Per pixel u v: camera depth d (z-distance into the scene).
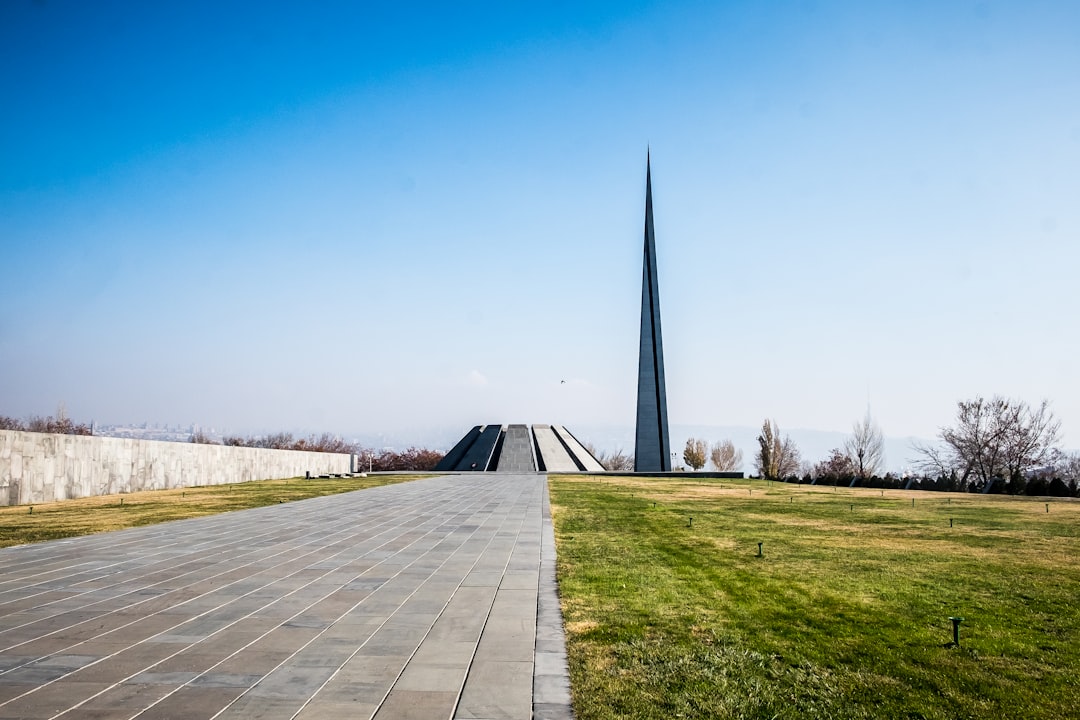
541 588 9.02
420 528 15.48
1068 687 5.44
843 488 34.31
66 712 4.85
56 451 22.81
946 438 47.56
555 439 56.97
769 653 6.23
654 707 4.99
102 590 8.87
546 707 4.98
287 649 6.36
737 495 26.48
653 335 53.62
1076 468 49.88
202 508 20.34
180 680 5.52
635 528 15.43
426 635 6.83
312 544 13.02
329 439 83.88
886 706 5.05
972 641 6.59
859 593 8.66
